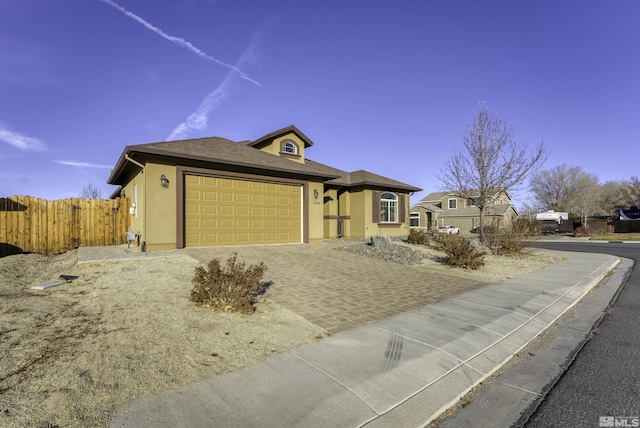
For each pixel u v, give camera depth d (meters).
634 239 25.50
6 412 2.34
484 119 14.61
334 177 14.59
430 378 3.13
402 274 8.30
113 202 12.48
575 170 52.78
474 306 5.61
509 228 13.97
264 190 12.67
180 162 10.38
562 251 16.50
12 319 4.15
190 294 5.32
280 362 3.32
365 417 2.51
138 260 8.24
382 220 19.30
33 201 11.19
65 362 3.09
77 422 2.28
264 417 2.43
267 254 10.01
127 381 2.83
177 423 2.32
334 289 6.51
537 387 3.11
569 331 4.73
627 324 4.98
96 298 5.19
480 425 2.52
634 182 42.22
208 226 11.17
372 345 3.81
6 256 9.98
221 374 3.04
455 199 45.41
